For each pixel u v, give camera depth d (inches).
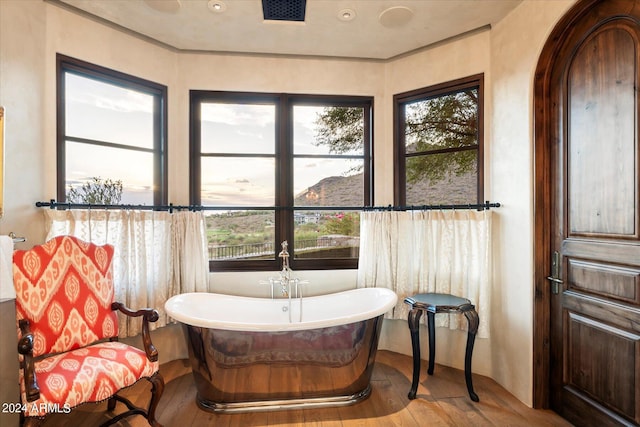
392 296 97.7
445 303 89.6
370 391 92.1
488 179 101.3
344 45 111.9
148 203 111.6
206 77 116.0
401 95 119.1
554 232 82.3
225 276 114.3
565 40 78.6
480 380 98.4
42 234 85.0
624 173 65.4
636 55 63.2
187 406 85.7
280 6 90.7
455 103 110.7
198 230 109.0
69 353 69.6
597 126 71.1
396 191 120.5
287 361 84.2
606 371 69.0
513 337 90.4
